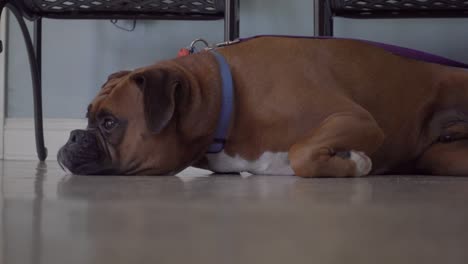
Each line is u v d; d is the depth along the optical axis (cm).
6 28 363
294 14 325
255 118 165
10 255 47
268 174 169
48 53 355
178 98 160
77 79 354
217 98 165
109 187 117
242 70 170
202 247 50
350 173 153
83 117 356
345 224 64
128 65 348
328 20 259
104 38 350
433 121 188
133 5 271
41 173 180
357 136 156
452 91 187
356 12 266
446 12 262
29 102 367
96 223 65
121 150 160
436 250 48
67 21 352
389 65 185
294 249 49
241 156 168
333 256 46
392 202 87
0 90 364
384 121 181
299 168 152
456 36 309
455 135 184
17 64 365
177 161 164
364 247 50
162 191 107
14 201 89
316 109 164
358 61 181
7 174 174
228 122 165
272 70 169
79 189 112
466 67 197
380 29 314
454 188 117
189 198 93
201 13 278
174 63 169
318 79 170
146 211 75
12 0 262
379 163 186
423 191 109
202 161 174
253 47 176
